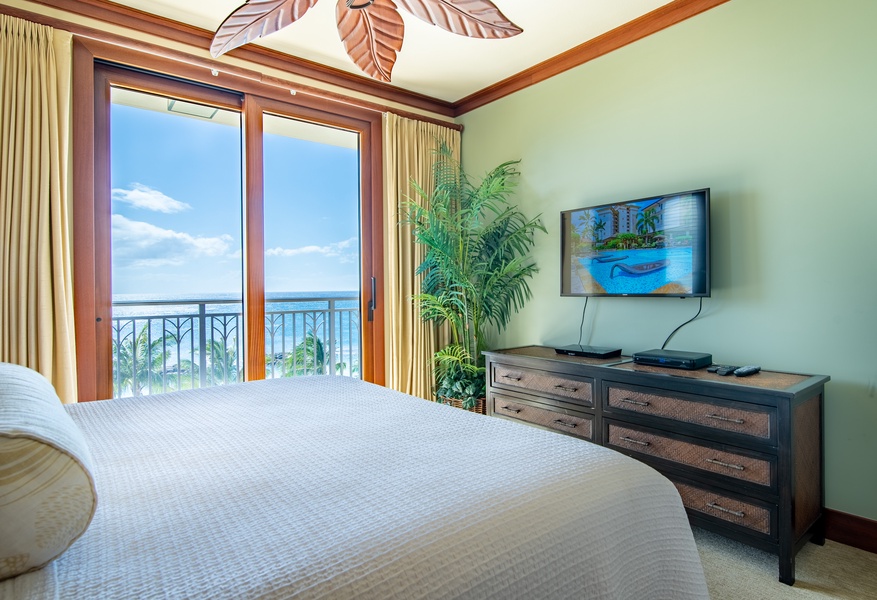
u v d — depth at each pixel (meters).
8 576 0.65
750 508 1.92
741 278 2.41
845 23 2.09
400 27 1.90
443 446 1.22
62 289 2.38
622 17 2.75
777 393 1.83
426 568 0.73
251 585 0.65
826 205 2.15
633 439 2.32
